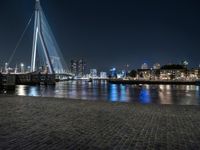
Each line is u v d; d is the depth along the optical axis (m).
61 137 7.43
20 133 7.86
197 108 15.42
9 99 20.05
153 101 36.03
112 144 6.77
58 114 12.00
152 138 7.50
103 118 11.02
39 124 9.40
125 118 11.12
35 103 17.09
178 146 6.66
